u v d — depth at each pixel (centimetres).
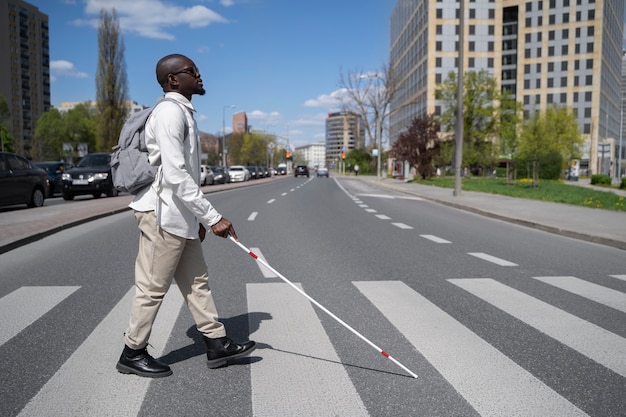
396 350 368
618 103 11281
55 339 388
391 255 791
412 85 9119
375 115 6456
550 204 1825
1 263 705
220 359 331
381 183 4506
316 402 285
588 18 8550
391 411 275
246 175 5431
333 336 400
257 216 1422
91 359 348
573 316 459
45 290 545
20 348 369
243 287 570
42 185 1720
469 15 7844
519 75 9044
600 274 658
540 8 8856
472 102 5753
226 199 2209
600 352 367
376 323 433
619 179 6250
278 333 406
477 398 291
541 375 324
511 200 2047
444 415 270
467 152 5028
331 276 631
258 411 274
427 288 567
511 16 9256
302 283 591
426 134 4544
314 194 2675
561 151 5528
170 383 310
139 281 316
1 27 11481
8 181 1534
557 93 8825
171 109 298
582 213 1475
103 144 5653
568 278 629
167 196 306
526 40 8988
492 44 7856
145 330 317
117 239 945
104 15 5650
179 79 316
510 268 693
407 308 482
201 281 333
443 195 2434
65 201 2067
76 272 642
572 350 371
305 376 322
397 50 10812
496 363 344
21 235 898
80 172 2105
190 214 314
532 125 4447
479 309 480
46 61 13188
